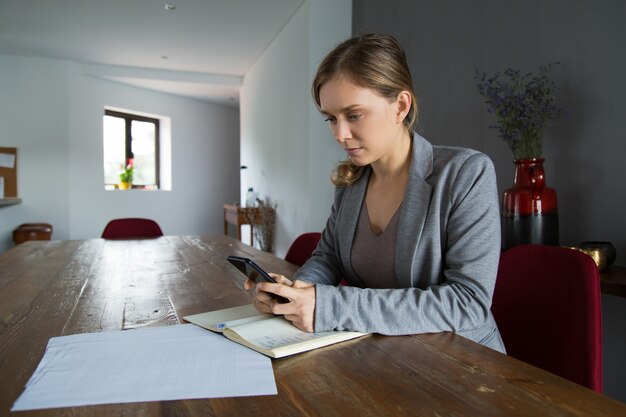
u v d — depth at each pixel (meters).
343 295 0.83
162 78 6.13
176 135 7.10
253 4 3.98
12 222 5.51
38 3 3.96
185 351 0.76
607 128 1.70
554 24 1.90
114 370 0.68
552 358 0.96
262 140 5.52
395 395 0.60
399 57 0.91
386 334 0.83
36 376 0.66
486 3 2.23
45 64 5.57
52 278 1.49
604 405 0.56
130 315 1.02
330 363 0.71
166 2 3.93
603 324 1.75
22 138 5.52
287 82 4.47
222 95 7.08
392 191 1.03
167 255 2.01
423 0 2.66
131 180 6.62
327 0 3.59
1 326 0.93
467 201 0.90
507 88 1.83
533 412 0.55
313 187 3.76
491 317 0.94
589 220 1.77
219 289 1.29
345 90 0.86
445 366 0.69
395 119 0.92
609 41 1.69
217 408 0.56
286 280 0.88
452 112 2.46
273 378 0.65
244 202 6.46
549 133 1.91
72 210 5.78
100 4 3.98
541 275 1.01
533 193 1.63
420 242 0.94
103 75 5.87
